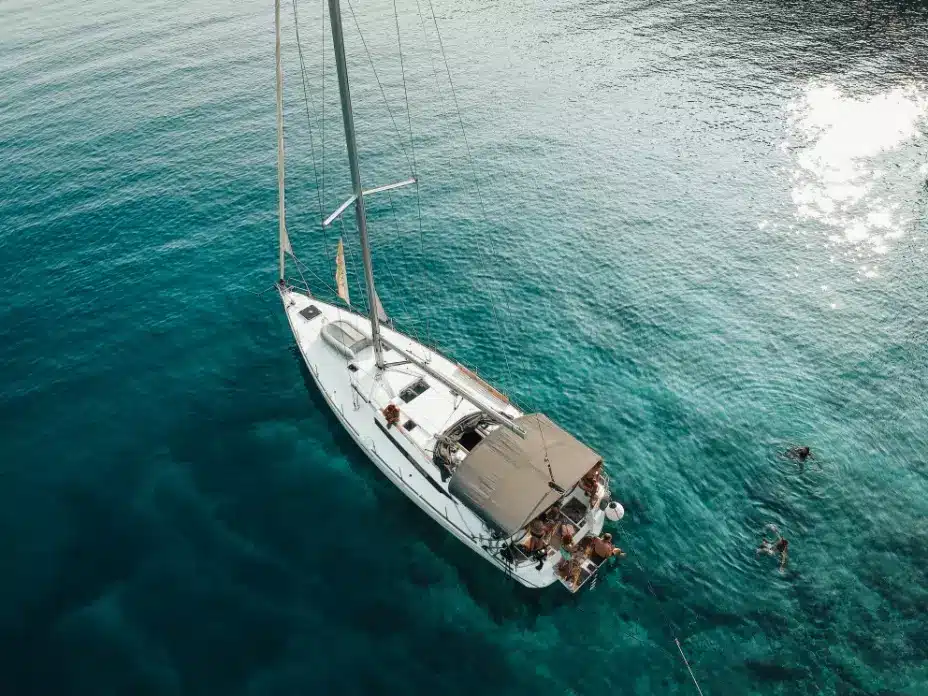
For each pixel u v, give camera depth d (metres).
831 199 49.56
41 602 26.64
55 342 40.44
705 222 48.78
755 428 33.31
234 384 37.12
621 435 33.34
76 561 28.20
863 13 80.62
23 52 85.38
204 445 33.59
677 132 60.53
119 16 97.69
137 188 55.09
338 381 33.09
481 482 24.69
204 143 61.44
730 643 25.02
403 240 48.38
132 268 46.34
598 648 25.06
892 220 46.59
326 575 27.67
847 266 43.22
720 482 30.84
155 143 61.72
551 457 25.03
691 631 25.45
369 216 50.97
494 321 40.94
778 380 35.91
